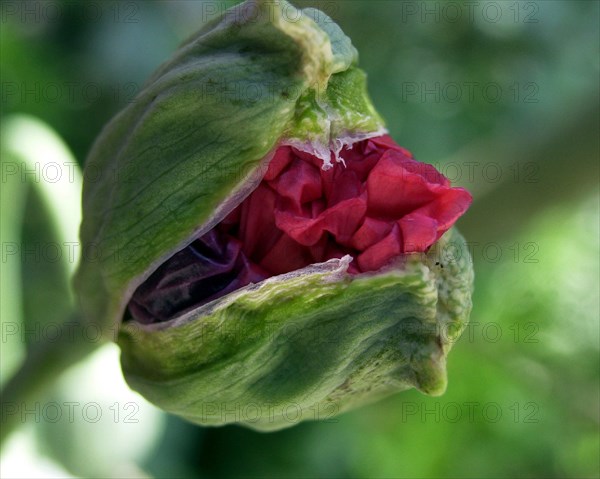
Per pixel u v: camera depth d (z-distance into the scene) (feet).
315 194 0.29
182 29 0.66
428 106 0.65
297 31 0.28
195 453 0.59
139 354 0.31
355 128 0.29
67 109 0.61
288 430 0.59
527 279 0.60
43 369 0.37
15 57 0.59
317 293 0.30
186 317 0.30
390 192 0.29
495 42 0.67
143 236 0.30
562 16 0.68
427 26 0.65
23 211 0.45
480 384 0.58
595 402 0.58
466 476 0.59
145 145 0.30
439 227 0.29
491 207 0.44
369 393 0.32
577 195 0.44
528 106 0.67
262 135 0.29
